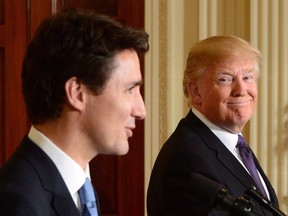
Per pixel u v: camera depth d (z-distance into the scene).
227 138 2.05
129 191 3.53
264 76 3.27
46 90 1.25
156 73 3.36
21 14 3.55
